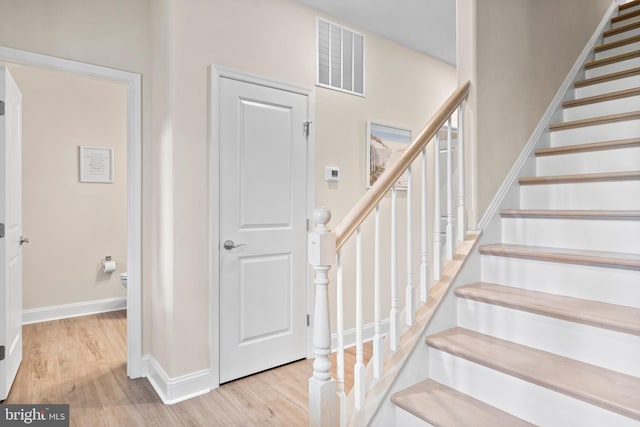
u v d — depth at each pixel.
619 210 1.83
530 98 2.49
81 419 2.07
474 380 1.58
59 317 3.89
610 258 1.56
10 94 2.41
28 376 2.60
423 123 3.84
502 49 2.28
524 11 2.45
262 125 2.66
